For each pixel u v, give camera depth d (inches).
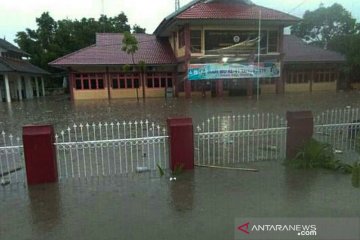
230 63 1169.4
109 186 226.7
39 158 231.1
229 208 186.4
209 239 154.6
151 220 174.6
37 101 1251.8
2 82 1300.4
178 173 247.9
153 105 906.1
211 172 249.9
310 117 271.7
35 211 189.5
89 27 1836.9
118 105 941.2
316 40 1822.1
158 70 1268.5
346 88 1489.9
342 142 320.2
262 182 225.9
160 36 1417.3
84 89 1234.6
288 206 187.0
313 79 1416.1
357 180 216.4
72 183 234.7
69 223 173.8
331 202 191.0
